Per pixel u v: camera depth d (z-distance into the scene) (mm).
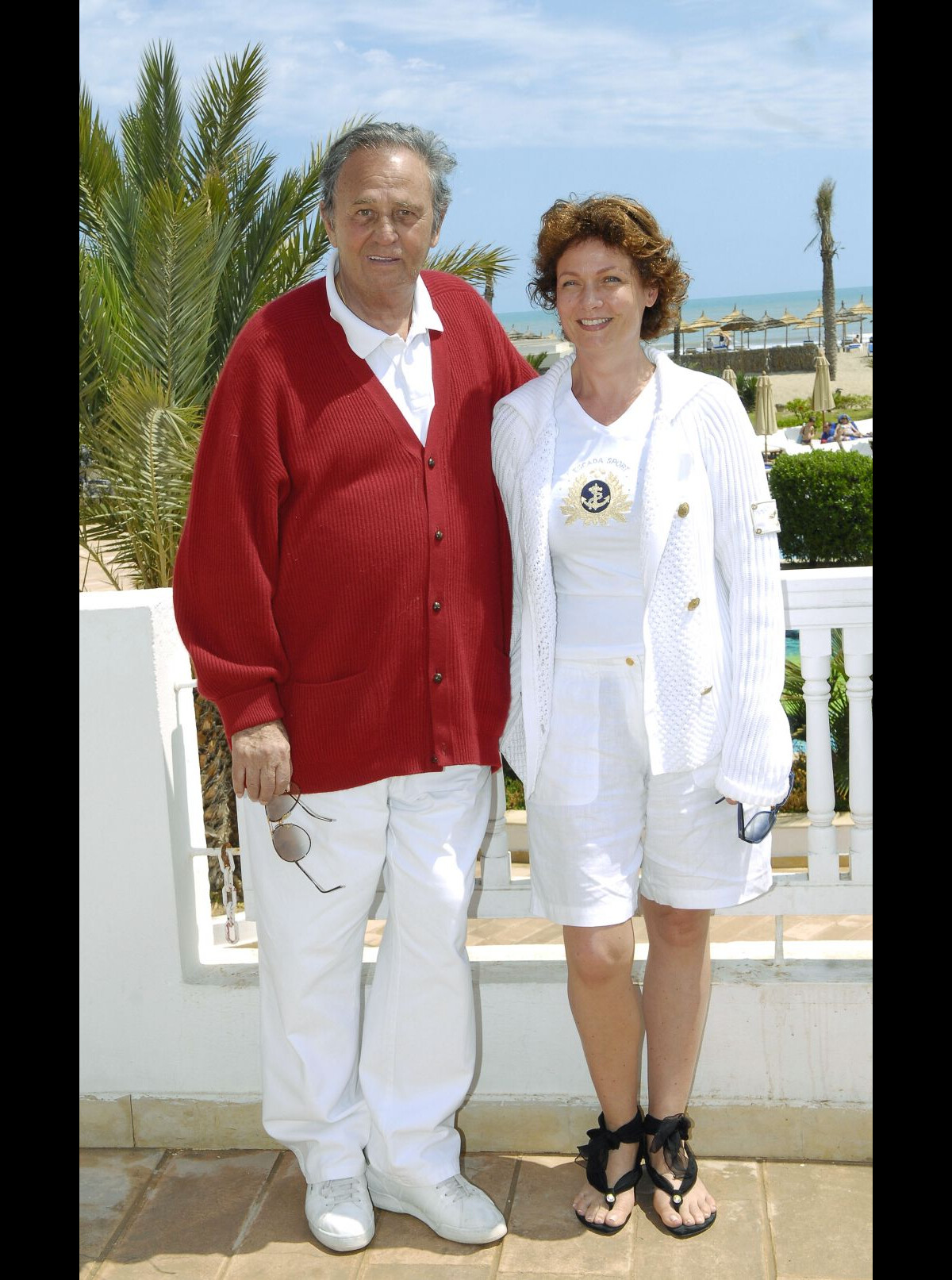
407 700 2238
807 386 41844
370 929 4883
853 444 22297
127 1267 2361
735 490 2199
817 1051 2574
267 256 7348
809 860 2656
